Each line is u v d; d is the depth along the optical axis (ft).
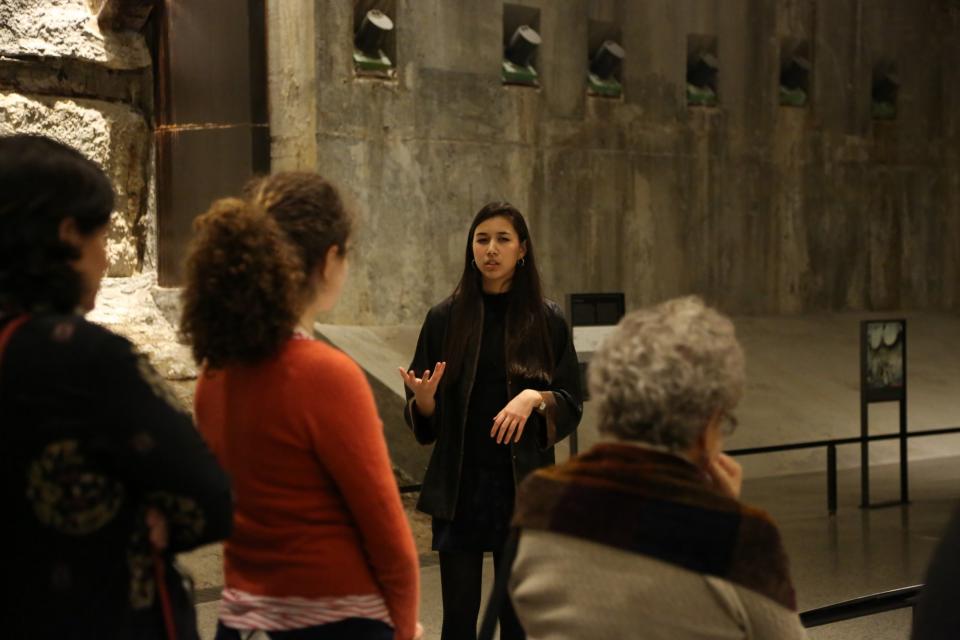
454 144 31.58
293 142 28.30
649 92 36.32
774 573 5.35
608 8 35.24
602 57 35.22
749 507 5.47
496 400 11.42
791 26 39.88
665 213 36.83
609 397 5.72
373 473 6.75
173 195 28.25
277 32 28.04
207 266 6.64
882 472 29.01
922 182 43.91
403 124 30.48
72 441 5.22
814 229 40.91
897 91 43.11
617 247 35.68
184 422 5.54
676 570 5.34
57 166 5.66
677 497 5.43
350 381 6.81
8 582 5.28
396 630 7.05
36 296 5.59
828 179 41.22
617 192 35.60
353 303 29.68
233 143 27.89
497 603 5.98
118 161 27.94
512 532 5.99
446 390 11.47
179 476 5.42
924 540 20.99
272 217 7.11
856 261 42.19
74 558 5.27
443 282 31.45
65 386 5.24
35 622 5.26
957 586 4.46
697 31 37.37
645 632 5.34
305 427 6.73
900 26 42.83
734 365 5.70
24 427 5.21
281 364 6.80
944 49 44.19
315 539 6.82
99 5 27.43
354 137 29.50
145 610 5.58
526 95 33.24
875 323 24.54
